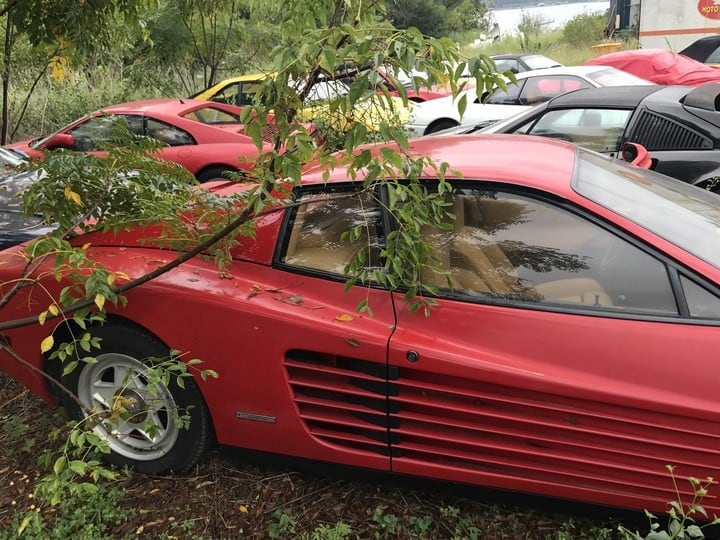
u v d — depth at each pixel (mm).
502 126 6348
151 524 2559
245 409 2572
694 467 2117
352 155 2018
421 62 1749
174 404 2658
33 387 2934
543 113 6078
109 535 2504
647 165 3836
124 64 12750
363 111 2043
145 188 2625
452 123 9742
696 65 11289
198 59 13602
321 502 2658
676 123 5250
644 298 2223
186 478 2816
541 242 2396
